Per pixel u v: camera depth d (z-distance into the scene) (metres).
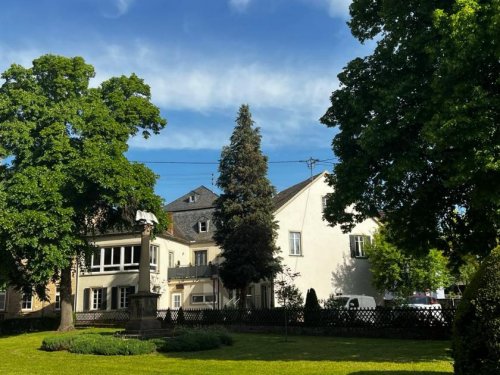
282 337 22.05
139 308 19.66
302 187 38.50
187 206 48.00
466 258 20.62
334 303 27.11
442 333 20.09
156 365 12.70
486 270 6.89
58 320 33.66
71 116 27.75
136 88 31.64
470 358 6.72
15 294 43.38
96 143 27.52
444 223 17.08
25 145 26.84
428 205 16.25
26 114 27.56
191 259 44.81
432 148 13.90
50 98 29.12
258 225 32.78
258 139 35.22
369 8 18.11
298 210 36.91
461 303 7.06
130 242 39.72
